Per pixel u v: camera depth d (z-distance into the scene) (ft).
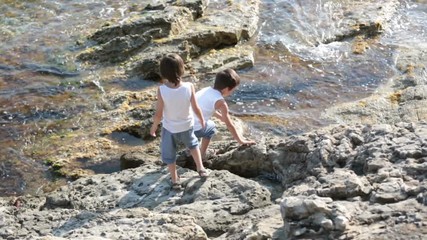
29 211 21.31
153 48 37.52
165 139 21.97
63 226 19.57
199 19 41.16
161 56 36.19
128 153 28.07
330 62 37.73
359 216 16.24
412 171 17.87
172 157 22.00
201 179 21.84
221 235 18.66
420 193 16.66
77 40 39.47
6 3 43.91
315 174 19.74
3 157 29.63
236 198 20.59
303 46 39.50
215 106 23.38
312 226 16.06
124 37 37.96
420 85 34.45
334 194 17.54
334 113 32.76
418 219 15.69
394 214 16.06
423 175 17.65
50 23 41.52
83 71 36.63
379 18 41.73
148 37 38.09
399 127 20.56
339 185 17.67
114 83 35.53
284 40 40.01
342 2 44.09
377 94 34.35
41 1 44.29
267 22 41.86
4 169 28.89
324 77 36.19
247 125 31.83
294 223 16.19
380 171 18.06
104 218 19.11
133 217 19.08
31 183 28.12
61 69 36.73
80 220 19.80
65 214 20.68
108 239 16.93
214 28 39.50
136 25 38.88
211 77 36.14
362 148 19.74
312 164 20.52
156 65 35.76
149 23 38.86
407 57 37.81
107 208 21.63
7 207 22.15
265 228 17.30
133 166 27.45
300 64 37.58
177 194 21.85
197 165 22.15
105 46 37.83
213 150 24.39
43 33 40.37
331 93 34.68
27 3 44.01
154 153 28.58
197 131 23.00
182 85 21.40
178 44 37.63
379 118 31.96
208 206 20.20
